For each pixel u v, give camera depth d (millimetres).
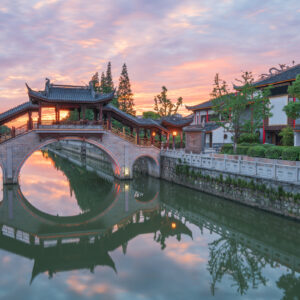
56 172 46719
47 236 18734
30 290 11523
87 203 27250
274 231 18156
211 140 46844
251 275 12852
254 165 21297
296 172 17562
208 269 13328
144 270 13227
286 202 18156
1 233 19234
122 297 10867
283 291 11398
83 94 32719
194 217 23031
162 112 55500
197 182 28812
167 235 18469
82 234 19094
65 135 31984
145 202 27516
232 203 23141
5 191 29609
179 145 47312
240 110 32281
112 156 34406
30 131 30797
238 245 16719
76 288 11641
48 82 31734
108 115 35688
